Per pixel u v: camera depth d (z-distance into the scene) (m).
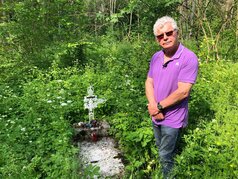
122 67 4.14
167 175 1.71
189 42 5.28
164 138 1.69
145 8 4.75
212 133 2.00
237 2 4.55
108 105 2.86
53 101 2.90
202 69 3.56
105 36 8.02
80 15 5.19
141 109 2.41
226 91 2.73
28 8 4.50
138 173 1.88
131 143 2.12
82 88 3.31
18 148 2.09
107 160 2.10
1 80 3.79
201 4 4.66
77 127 2.46
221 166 1.63
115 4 9.90
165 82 1.64
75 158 1.98
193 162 1.75
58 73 3.98
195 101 2.46
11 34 4.52
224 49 4.55
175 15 4.93
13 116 2.67
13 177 1.74
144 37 5.32
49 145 2.12
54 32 4.68
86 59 4.86
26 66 4.22
